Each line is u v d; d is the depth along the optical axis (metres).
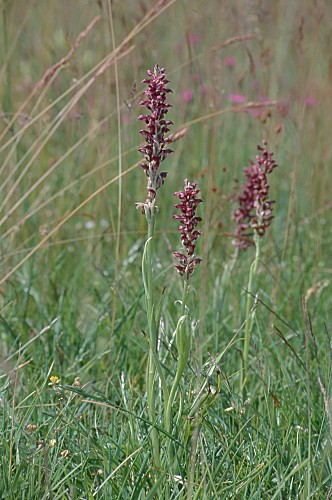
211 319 3.96
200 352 2.57
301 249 4.55
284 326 3.89
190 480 2.41
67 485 2.60
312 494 2.47
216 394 2.61
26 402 3.12
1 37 5.51
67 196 5.03
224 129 5.46
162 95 2.46
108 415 3.12
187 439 2.61
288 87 6.30
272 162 3.18
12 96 5.41
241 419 2.88
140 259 4.71
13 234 4.37
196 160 5.50
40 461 2.59
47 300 4.07
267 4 5.75
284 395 3.09
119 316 3.94
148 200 2.50
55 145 5.47
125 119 5.08
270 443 2.70
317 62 6.24
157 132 2.47
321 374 3.20
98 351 3.68
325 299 4.22
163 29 6.32
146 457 2.57
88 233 5.04
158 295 4.09
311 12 5.82
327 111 5.79
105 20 5.04
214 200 4.86
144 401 3.01
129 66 5.33
